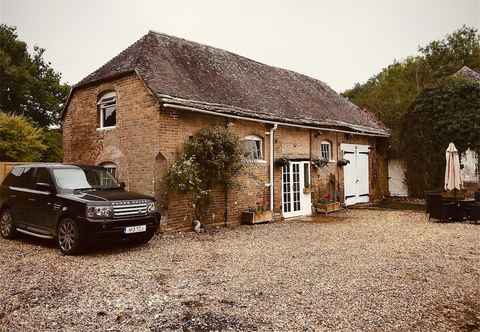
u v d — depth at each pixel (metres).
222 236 9.75
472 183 17.52
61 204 7.60
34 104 29.94
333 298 4.94
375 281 5.69
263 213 12.25
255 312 4.47
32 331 3.92
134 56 11.58
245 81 14.48
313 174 15.31
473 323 4.14
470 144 17.56
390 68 35.56
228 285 5.52
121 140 10.96
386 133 19.77
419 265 6.64
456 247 8.16
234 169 10.72
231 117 11.48
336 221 12.75
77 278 5.81
